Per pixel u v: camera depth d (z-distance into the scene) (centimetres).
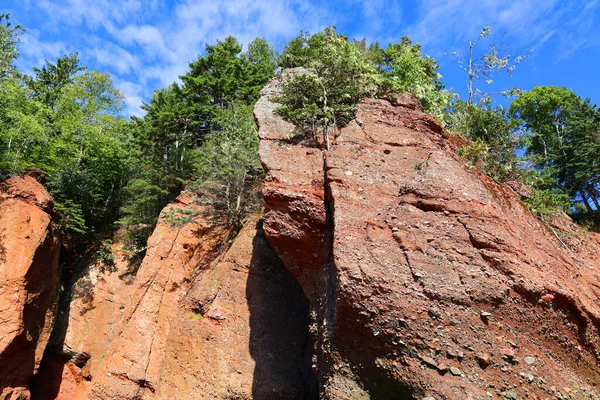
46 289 1764
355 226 766
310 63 1251
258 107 1168
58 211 2020
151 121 2331
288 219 907
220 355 1141
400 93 1153
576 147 1992
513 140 1238
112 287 1925
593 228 1716
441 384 576
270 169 963
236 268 1305
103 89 3072
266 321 1193
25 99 2322
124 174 2431
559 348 627
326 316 746
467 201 775
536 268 693
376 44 1947
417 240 725
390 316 637
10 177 1842
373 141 982
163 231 1675
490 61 1456
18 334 1496
